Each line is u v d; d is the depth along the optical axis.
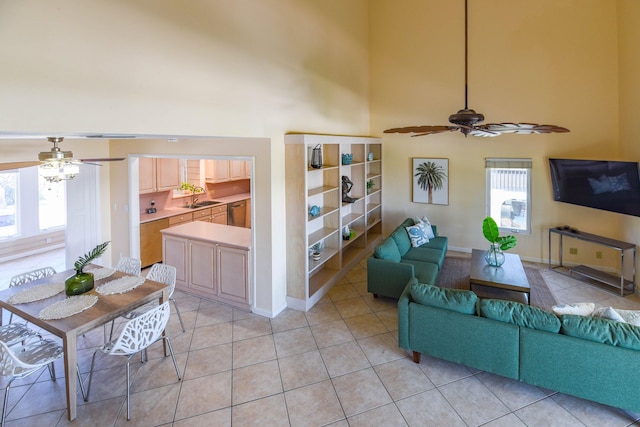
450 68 6.36
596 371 2.53
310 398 2.83
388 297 4.71
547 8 5.57
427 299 3.15
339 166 5.05
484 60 6.08
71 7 2.10
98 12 2.24
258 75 3.70
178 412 2.69
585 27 5.35
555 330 2.67
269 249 4.09
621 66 5.05
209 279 4.60
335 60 5.45
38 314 2.76
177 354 3.45
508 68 5.92
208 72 3.08
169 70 2.73
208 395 2.87
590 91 5.40
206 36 3.05
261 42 3.73
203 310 4.37
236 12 3.38
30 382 3.07
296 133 4.43
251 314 4.26
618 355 2.45
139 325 2.77
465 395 2.86
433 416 2.63
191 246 4.72
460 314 2.99
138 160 5.38
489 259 4.70
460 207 6.55
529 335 2.71
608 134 5.33
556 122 5.67
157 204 6.58
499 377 3.09
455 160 6.50
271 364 3.28
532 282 5.05
